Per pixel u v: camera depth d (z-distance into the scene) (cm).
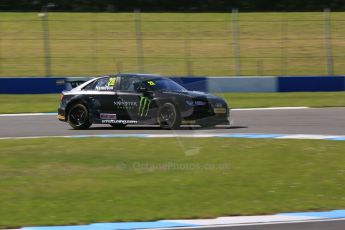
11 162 3341
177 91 4328
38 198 2564
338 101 6781
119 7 12581
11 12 12444
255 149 3625
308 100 6912
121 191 2678
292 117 5406
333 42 10712
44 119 5509
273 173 3014
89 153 3588
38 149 3734
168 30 11194
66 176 2994
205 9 12581
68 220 2219
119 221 2208
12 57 9838
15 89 7631
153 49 10225
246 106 6412
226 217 2264
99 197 2575
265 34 11062
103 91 4597
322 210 2369
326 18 8369
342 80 7850
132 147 3753
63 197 2580
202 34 10988
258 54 10081
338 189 2705
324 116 5462
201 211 2345
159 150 3644
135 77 4503
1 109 6312
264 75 9069
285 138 4053
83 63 9575
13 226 2145
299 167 3144
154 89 4359
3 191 2689
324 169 3094
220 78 7688
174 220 2220
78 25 11500
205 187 2742
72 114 4712
